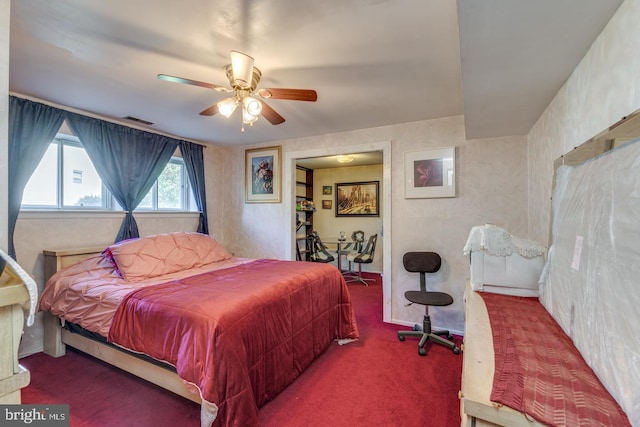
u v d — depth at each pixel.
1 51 0.67
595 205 1.02
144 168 3.33
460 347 2.66
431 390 1.99
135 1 1.34
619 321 0.79
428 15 1.43
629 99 0.97
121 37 1.62
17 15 1.43
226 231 4.47
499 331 1.25
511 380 0.87
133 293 1.91
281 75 2.06
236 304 1.69
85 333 2.24
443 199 3.04
